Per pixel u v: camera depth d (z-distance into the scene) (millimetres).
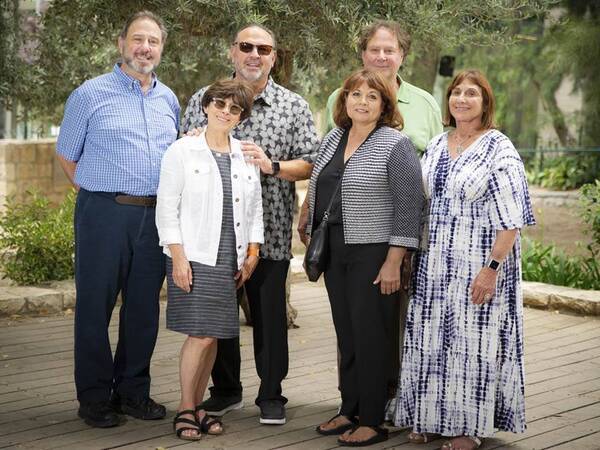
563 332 6961
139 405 4746
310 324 7074
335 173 4418
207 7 6469
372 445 4445
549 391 5426
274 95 4648
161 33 4551
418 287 4375
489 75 18281
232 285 4434
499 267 4223
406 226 4266
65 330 6645
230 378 4840
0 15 8414
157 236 4605
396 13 6637
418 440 4477
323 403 5125
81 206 4582
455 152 4371
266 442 4465
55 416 4789
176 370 5703
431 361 4352
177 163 4340
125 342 4746
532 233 12930
